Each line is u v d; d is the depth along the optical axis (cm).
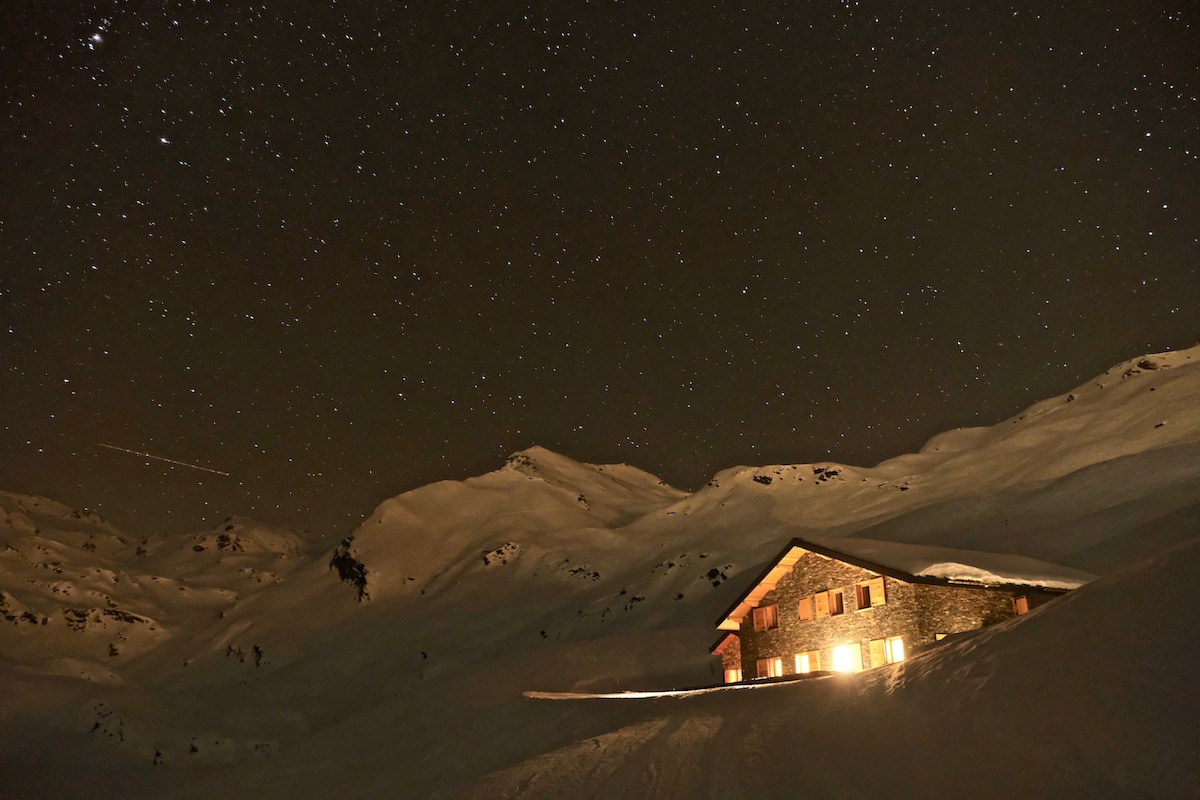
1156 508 7531
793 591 3744
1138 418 14525
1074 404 19175
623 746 1728
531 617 15462
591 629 12825
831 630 3509
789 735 1508
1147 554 6175
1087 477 10794
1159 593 1236
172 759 7888
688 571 14725
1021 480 13412
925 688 1449
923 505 14950
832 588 3553
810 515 18825
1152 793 856
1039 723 1102
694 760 1486
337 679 13762
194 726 8819
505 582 18062
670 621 11744
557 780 1530
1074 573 3641
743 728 1677
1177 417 13225
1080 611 1358
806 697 1817
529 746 1977
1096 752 971
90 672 10962
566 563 18525
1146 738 945
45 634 19450
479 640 14288
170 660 18025
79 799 6750
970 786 1020
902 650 3192
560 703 2544
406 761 2158
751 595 3900
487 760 1898
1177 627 1119
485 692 6006
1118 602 1292
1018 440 17612
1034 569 3519
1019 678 1255
